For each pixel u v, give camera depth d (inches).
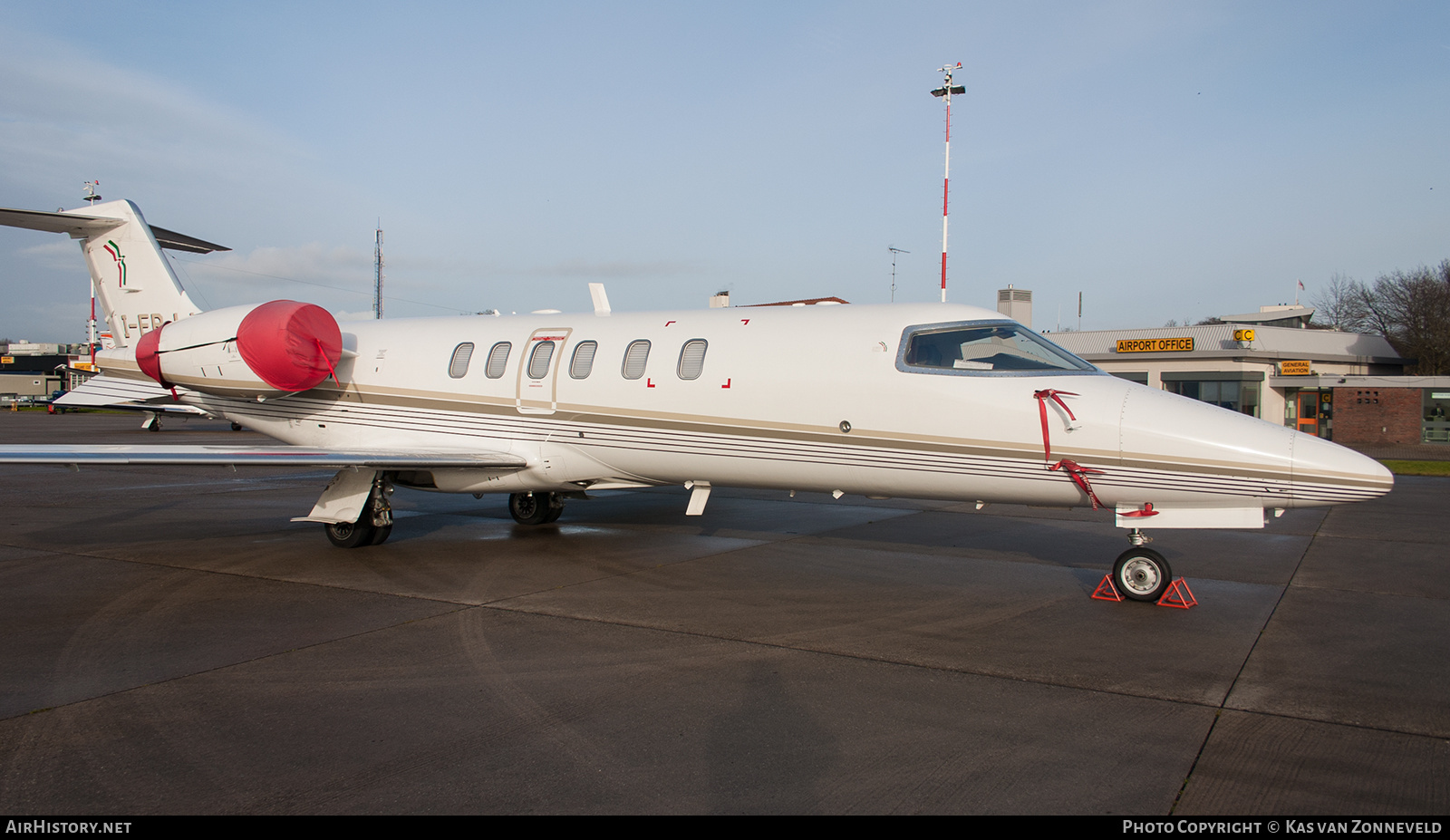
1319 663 236.5
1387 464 952.3
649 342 386.0
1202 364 1403.8
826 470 346.6
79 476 791.7
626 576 348.8
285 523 494.9
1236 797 158.4
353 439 457.4
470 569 362.3
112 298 528.4
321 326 434.6
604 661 236.7
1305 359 1471.5
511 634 263.4
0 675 225.0
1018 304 1071.6
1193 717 197.0
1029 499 321.1
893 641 257.9
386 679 222.4
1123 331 1501.0
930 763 172.2
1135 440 294.0
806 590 325.1
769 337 359.3
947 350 325.7
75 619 281.3
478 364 425.7
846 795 158.7
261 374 426.6
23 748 178.9
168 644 252.7
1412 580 345.7
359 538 407.8
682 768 169.8
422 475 438.9
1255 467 279.4
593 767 170.7
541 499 481.7
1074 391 305.4
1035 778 165.6
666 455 378.0
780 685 218.2
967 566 371.6
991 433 313.0
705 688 216.2
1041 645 253.4
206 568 362.9
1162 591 303.1
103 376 532.7
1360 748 180.1
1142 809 153.3
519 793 159.5
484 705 203.9
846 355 339.3
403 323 470.9
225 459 341.1
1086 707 203.3
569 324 415.5
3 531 463.2
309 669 230.1
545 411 403.5
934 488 331.6
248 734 186.7
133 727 190.7
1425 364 1651.1
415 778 165.3
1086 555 400.8
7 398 2511.1
